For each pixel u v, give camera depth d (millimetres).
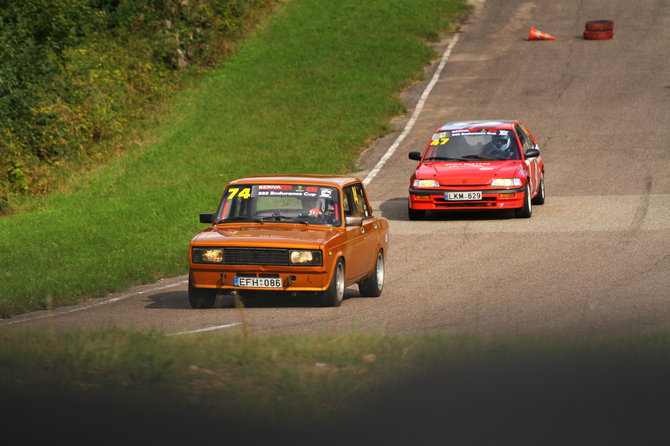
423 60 153500
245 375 23234
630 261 52812
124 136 115125
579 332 30562
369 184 93000
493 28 173125
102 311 43031
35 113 105688
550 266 52500
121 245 66250
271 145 109375
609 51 152250
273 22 169250
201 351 25828
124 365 24281
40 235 71375
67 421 19875
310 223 44438
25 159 98438
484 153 75812
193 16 158750
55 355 25547
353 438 19078
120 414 20297
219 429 19453
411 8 180000
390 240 66250
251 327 36312
